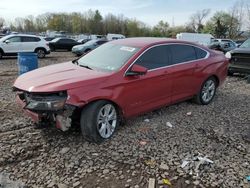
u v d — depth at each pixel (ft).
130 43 18.07
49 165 12.61
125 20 283.79
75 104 13.62
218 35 239.30
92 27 281.13
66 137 15.28
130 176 11.97
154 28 293.02
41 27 307.78
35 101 13.71
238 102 23.65
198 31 276.62
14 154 13.37
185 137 15.92
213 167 12.78
